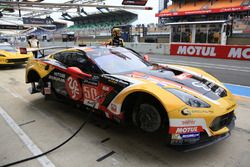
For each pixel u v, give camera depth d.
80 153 2.57
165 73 3.08
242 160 2.40
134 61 3.57
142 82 2.62
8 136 3.02
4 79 6.82
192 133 2.25
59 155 2.54
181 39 20.45
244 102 4.35
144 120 2.64
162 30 27.70
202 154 2.53
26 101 4.59
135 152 2.58
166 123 2.46
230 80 6.54
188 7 31.36
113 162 2.39
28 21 30.91
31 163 2.40
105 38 32.19
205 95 2.51
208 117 2.26
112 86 2.77
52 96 3.96
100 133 3.07
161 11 35.00
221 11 26.70
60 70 3.64
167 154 2.54
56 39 35.31
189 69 3.46
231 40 18.25
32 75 4.47
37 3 17.30
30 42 15.05
